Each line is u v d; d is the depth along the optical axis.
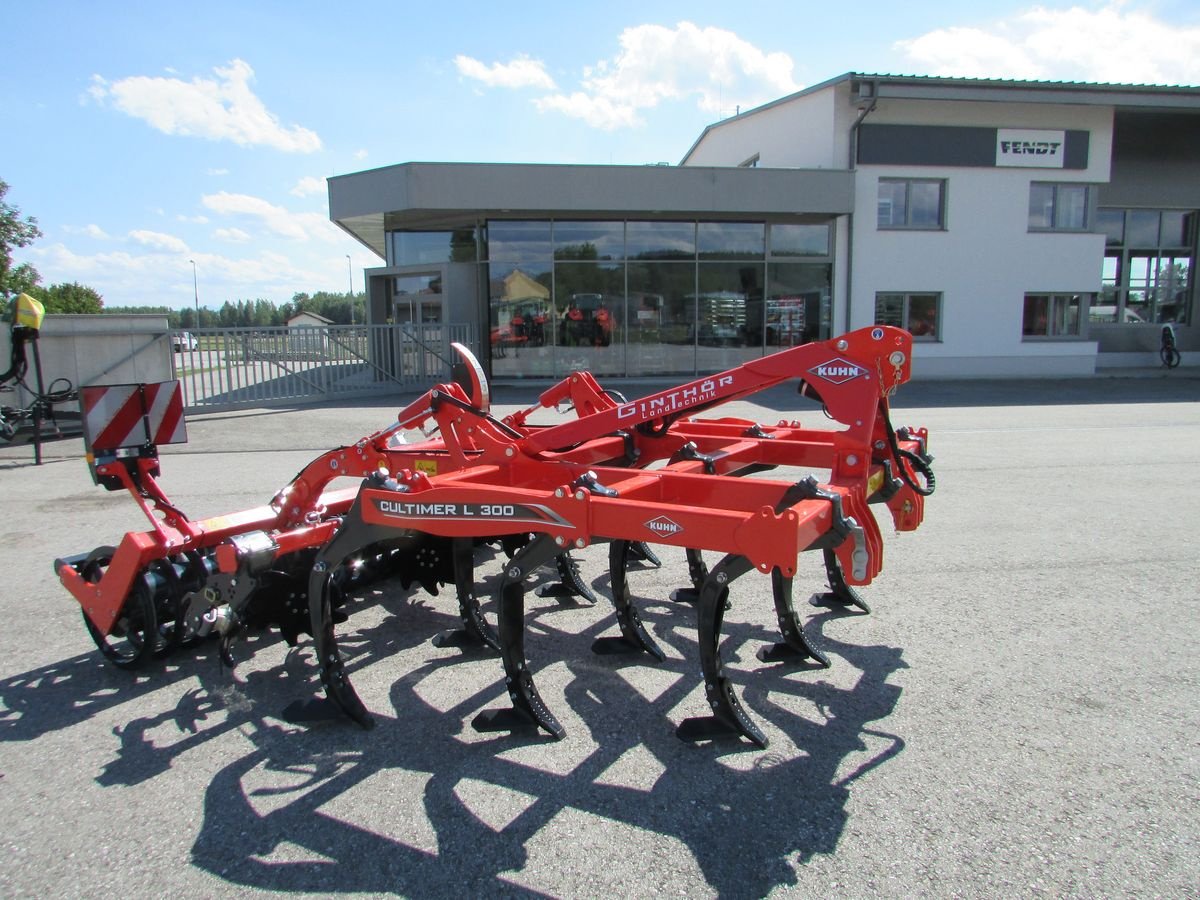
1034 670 3.94
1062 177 20.52
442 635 4.43
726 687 3.31
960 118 19.84
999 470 8.97
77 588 4.07
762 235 19.55
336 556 3.54
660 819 2.79
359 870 2.54
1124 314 24.98
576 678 3.94
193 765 3.18
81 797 2.96
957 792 2.92
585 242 19.05
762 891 2.42
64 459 10.20
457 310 19.03
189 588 4.09
